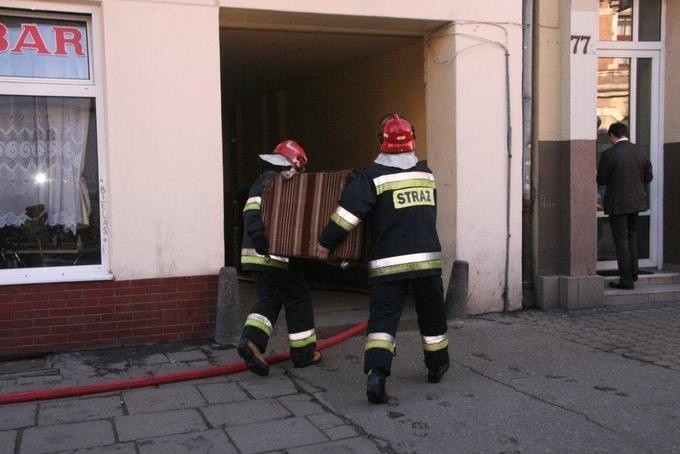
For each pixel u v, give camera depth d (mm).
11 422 4348
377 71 9039
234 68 9719
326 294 8969
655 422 4316
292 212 5000
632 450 3914
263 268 5242
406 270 4672
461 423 4324
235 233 12758
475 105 7148
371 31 7363
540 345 6141
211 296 6293
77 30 6000
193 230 6211
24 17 5855
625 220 7766
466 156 7137
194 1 6125
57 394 4777
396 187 4715
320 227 4918
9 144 5922
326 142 10539
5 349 5746
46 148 6016
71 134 6062
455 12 7016
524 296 7531
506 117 7266
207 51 6184
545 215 7578
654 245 8539
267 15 6605
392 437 4121
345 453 3906
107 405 4660
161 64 6059
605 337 6387
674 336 6387
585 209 7500
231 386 5078
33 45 5898
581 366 5508
